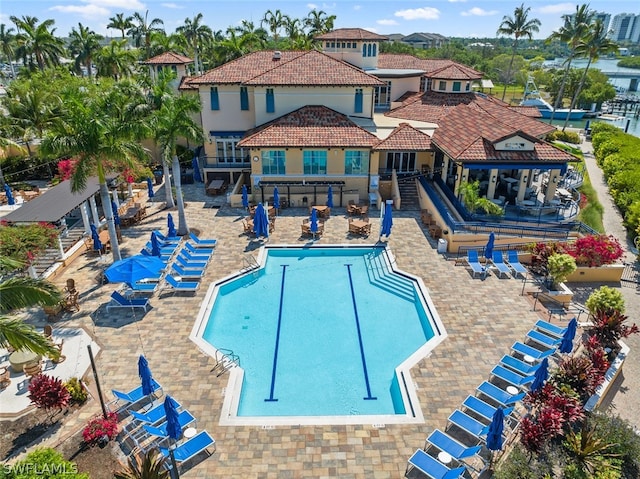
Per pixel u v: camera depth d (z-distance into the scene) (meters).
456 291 24.78
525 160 30.45
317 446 15.52
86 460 14.91
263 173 36.56
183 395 17.53
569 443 15.71
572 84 100.81
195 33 78.75
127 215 33.66
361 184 36.97
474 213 31.20
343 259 29.62
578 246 27.45
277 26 92.56
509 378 17.94
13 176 44.75
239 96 39.72
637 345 22.41
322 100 38.66
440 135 36.00
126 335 21.11
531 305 23.58
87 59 76.12
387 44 126.25
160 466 13.77
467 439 15.87
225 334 22.36
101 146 23.88
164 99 30.55
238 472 14.54
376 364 20.53
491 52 167.25
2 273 20.61
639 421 17.97
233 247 29.95
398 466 14.82
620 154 50.69
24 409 16.92
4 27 78.44
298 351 21.27
